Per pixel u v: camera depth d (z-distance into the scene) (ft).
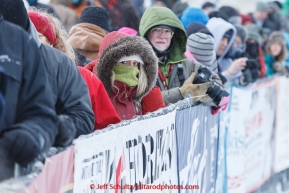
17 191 20.17
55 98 27.20
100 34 44.11
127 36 35.06
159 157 33.78
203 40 49.98
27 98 21.98
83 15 44.55
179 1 70.23
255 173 63.57
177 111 36.88
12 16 25.40
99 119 31.45
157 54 42.14
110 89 34.99
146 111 37.78
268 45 75.25
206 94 42.32
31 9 36.91
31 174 21.17
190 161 40.14
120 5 55.31
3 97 20.90
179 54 43.27
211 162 46.55
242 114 57.11
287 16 96.27
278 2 91.86
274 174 70.54
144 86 35.73
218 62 58.85
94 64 37.35
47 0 56.70
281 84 72.08
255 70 60.08
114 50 34.40
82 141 24.99
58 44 33.19
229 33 58.13
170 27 41.96
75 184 24.89
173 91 40.78
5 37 22.17
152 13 42.06
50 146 21.90
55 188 23.15
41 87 22.30
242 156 56.85
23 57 22.34
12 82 21.59
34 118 21.52
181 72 43.16
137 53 34.76
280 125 71.97
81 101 27.81
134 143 30.17
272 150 69.41
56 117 22.34
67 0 54.80
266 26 85.97
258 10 85.81
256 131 63.00
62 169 23.62
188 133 39.52
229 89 52.90
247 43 67.21
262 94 64.39
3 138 20.22
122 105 35.53
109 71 34.60
